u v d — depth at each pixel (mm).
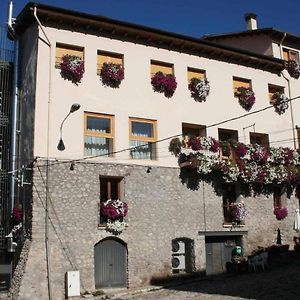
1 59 20672
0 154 19953
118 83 20453
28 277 16703
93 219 18625
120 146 19969
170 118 21500
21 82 20312
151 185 20328
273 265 21547
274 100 25219
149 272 19453
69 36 19688
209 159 21219
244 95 23734
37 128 18281
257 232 22859
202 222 21250
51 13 19016
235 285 17781
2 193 19484
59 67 19250
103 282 18578
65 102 19062
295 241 23922
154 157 20844
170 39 21844
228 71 23906
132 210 19609
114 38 20781
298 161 24734
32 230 17391
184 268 20781
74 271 17547
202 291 17125
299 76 26734
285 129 25359
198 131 22844
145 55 21453
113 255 19031
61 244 17781
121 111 20297
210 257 21578
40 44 18969
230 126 23328
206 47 22875
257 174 22656
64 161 18516
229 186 22922
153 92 21328
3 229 19156
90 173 18984
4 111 20250
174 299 16000
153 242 19797
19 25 20297
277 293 15602
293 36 26938
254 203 23156
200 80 22391
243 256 22141
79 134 19078
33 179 17812
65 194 18281
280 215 23609
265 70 25375
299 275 18469
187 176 21359
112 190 19766
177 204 20781
